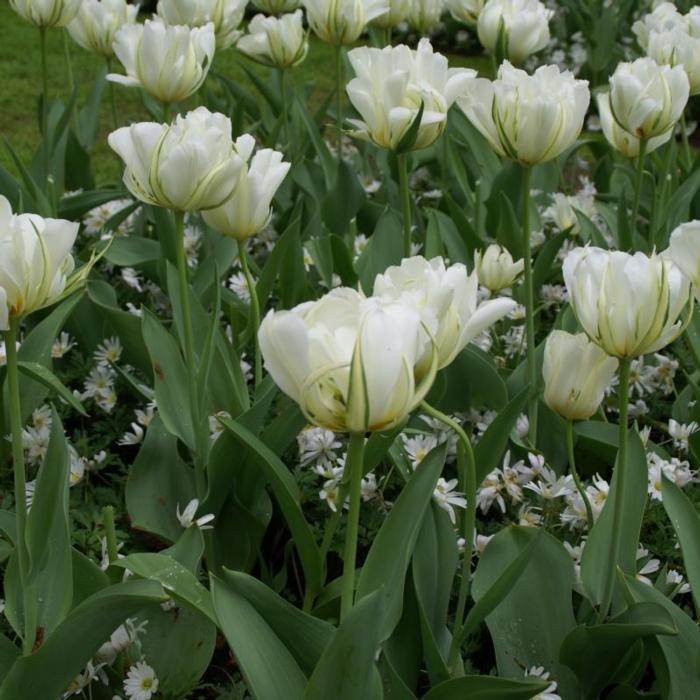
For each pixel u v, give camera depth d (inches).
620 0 363.9
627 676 100.3
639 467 102.0
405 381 63.1
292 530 102.3
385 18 200.2
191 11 167.6
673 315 79.4
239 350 146.0
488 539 112.0
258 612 81.8
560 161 231.9
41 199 168.2
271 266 141.7
